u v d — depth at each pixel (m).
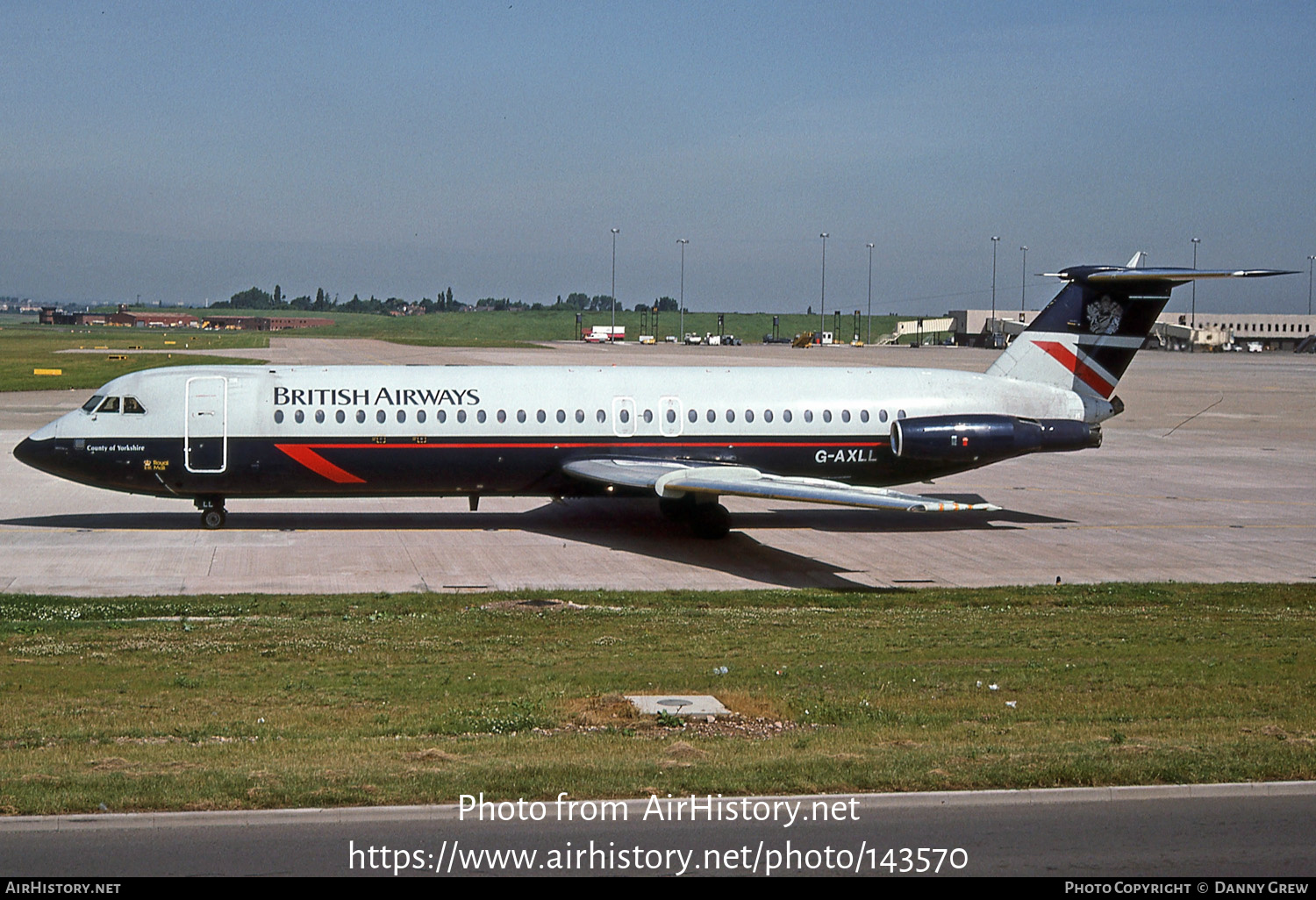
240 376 36.66
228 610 26.23
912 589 30.56
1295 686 19.31
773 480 34.84
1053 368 40.25
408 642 22.59
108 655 21.08
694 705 17.56
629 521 40.41
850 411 38.78
